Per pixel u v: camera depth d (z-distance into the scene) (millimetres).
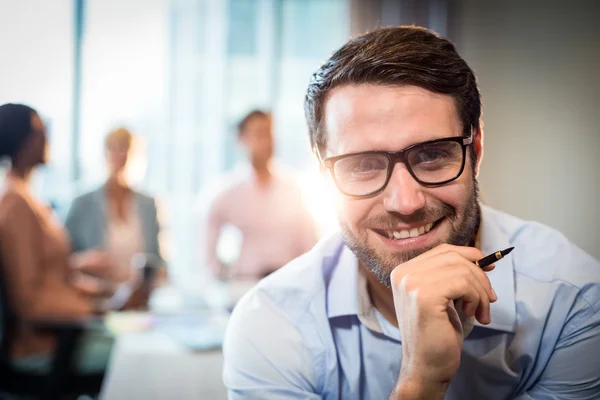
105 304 2389
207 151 4508
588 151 4598
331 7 4598
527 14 4562
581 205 4605
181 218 4465
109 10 4254
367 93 828
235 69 4551
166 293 2625
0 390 2240
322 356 1022
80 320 2285
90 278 2611
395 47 832
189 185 4492
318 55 4617
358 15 4445
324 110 875
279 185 3268
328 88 862
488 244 1010
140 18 4328
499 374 987
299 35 4602
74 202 3021
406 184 815
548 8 4566
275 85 4570
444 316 782
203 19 4488
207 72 4504
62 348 2281
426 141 816
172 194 4477
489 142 4598
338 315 1008
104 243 2984
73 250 2971
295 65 4605
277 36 4562
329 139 870
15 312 2252
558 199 4609
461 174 833
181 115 4477
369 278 998
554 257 1006
